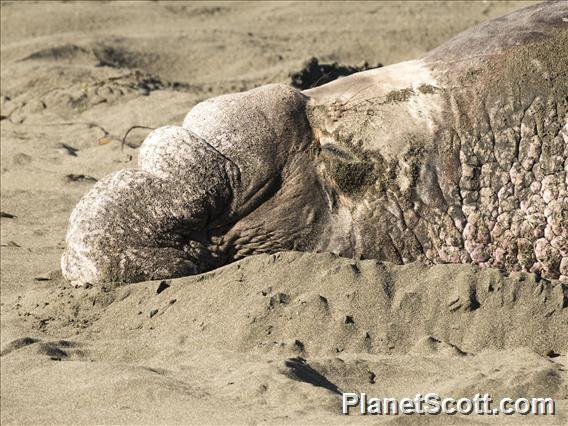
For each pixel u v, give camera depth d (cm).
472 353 1730
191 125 2081
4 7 4725
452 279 1817
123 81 3759
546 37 1956
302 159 2031
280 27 4666
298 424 1439
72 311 1991
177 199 2009
